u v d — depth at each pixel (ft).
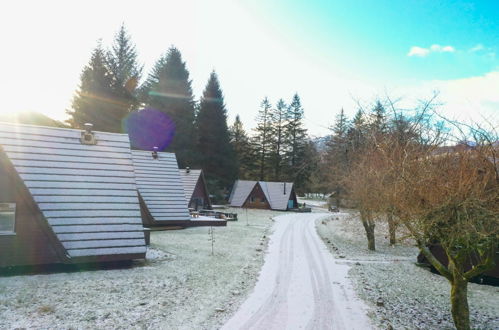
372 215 68.95
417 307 34.45
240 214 130.00
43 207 42.68
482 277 47.34
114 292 33.76
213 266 46.11
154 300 31.91
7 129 47.75
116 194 48.19
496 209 22.77
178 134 152.76
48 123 114.73
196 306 30.76
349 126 79.05
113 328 25.49
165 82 158.81
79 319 26.84
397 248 75.36
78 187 46.50
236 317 28.50
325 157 95.55
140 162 84.94
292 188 163.12
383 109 64.69
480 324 31.81
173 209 80.89
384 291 39.09
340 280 42.14
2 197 38.93
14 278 37.29
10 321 25.84
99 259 41.96
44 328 24.97
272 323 27.50
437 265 28.81
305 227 97.55
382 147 40.27
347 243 76.54
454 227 23.80
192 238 67.87
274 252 58.49
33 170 45.27
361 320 28.99
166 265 45.62
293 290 36.83
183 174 116.47
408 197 26.81
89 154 50.80
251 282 39.34
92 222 44.16
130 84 158.30
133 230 45.78
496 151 23.50
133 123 143.74
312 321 28.25
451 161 25.20
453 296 27.58
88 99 129.70
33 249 39.93
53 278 37.88
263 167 219.00
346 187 78.38
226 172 171.63
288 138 211.61
